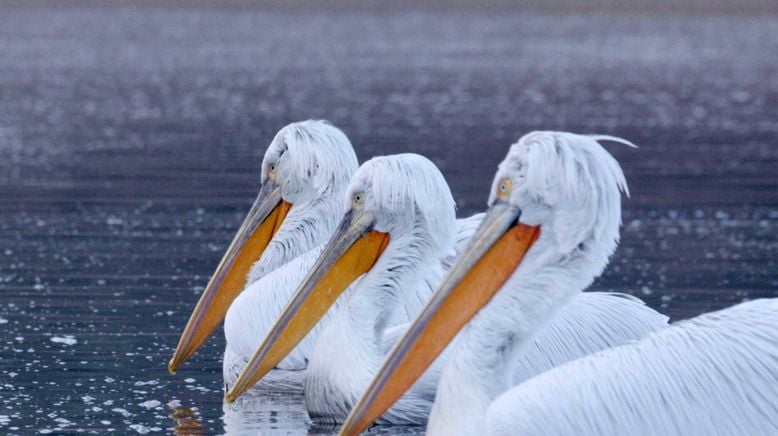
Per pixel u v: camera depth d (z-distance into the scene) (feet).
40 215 66.64
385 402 26.96
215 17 348.59
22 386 36.73
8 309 45.78
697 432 24.89
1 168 84.58
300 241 39.58
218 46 236.43
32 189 75.46
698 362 25.41
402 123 114.11
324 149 39.58
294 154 39.50
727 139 105.09
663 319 34.42
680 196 74.90
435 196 33.53
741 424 24.89
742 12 390.83
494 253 26.76
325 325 37.14
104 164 86.69
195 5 419.74
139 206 69.56
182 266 53.62
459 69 186.09
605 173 26.30
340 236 33.73
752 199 73.51
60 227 63.10
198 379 38.37
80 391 36.47
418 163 33.68
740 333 25.76
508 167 26.68
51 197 72.59
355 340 33.42
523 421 24.90
